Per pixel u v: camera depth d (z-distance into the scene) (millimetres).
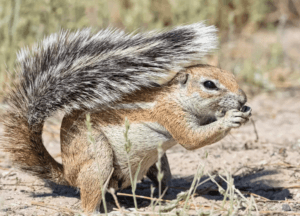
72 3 17375
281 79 22453
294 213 8383
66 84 8672
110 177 9125
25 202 9602
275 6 33125
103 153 8703
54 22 17141
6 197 9906
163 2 24078
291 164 11594
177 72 9117
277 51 24406
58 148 13812
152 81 8852
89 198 8719
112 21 22375
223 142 13945
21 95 8891
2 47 16281
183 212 7367
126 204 9789
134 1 21625
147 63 8727
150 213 7578
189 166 12141
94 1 18906
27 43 16781
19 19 16875
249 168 11625
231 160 12266
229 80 8820
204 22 10141
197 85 8836
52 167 9328
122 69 8680
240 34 27406
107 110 8836
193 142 8789
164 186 10336
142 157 8984
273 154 12445
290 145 13188
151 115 8859
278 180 10742
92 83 8672
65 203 9602
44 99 8727
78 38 9125
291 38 29328
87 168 8680
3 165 12180
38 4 17438
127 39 9109
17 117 8984
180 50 8852
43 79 8766
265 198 9531
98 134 8766
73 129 8820
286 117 16812
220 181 10820
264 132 14914
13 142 9133
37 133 9062
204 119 9172
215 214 8195
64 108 8727
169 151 13539
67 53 8938
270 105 18766
